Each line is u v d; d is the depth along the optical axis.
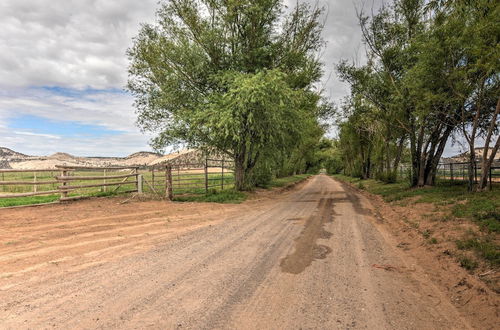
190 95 15.41
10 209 10.01
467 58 10.52
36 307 3.27
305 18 16.95
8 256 5.19
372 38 17.28
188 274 4.29
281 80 14.22
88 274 4.31
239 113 13.39
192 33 16.16
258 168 20.47
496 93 10.41
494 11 7.75
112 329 2.79
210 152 16.17
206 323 2.90
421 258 5.04
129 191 14.59
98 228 7.57
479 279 3.93
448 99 11.21
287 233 7.05
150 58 15.29
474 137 11.27
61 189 11.48
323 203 13.55
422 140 16.25
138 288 3.79
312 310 3.17
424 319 2.99
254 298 3.47
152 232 7.18
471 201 8.72
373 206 12.37
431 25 12.33
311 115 20.95
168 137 15.15
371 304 3.32
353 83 18.95
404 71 15.70
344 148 45.62
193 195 15.98
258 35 16.08
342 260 4.94
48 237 6.59
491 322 2.91
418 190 14.18
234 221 8.73
